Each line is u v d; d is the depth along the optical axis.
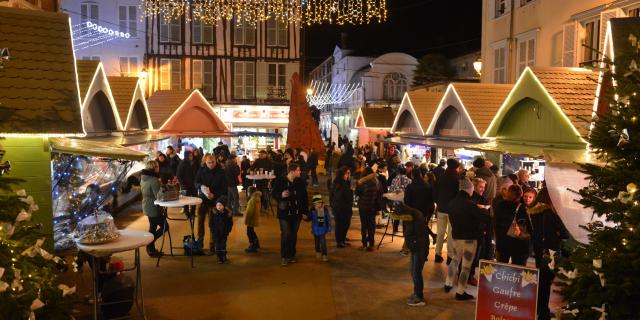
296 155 18.86
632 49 4.39
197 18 32.38
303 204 9.73
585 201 4.41
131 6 31.66
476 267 8.49
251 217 10.33
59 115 7.17
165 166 15.27
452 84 15.39
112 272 6.71
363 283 8.60
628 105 4.32
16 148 7.25
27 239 4.33
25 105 7.05
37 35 7.64
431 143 15.77
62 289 4.38
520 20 18.14
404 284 8.56
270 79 33.38
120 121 13.70
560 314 4.46
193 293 7.99
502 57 19.30
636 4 12.51
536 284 5.21
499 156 13.57
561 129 10.12
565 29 15.20
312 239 11.98
